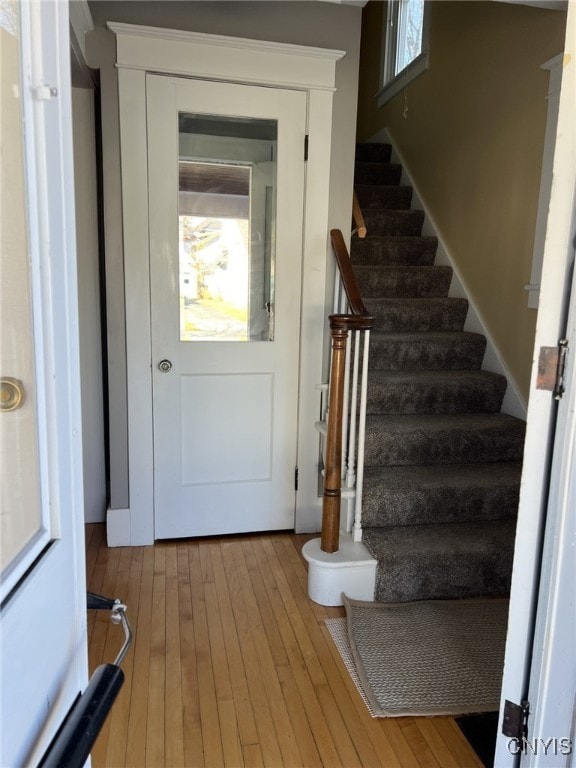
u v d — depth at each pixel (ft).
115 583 7.47
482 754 4.86
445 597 7.24
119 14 7.44
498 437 8.88
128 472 8.43
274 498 9.11
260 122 8.16
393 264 12.45
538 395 3.71
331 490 6.98
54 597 2.23
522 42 9.48
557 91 8.51
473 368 10.64
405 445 8.60
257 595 7.26
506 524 8.02
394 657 6.07
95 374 8.95
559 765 3.72
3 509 2.07
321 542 7.23
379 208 13.78
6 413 2.11
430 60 12.96
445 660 6.04
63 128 2.26
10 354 2.11
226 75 7.77
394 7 15.65
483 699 5.50
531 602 3.90
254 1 7.83
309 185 8.36
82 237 8.50
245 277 8.49
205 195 8.14
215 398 8.59
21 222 2.05
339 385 6.85
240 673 5.79
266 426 8.88
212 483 8.80
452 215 11.97
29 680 1.97
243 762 4.73
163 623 6.59
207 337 8.45
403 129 14.60
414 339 10.26
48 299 2.16
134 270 7.95
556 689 3.71
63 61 2.25
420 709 5.34
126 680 5.63
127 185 7.73
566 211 3.47
